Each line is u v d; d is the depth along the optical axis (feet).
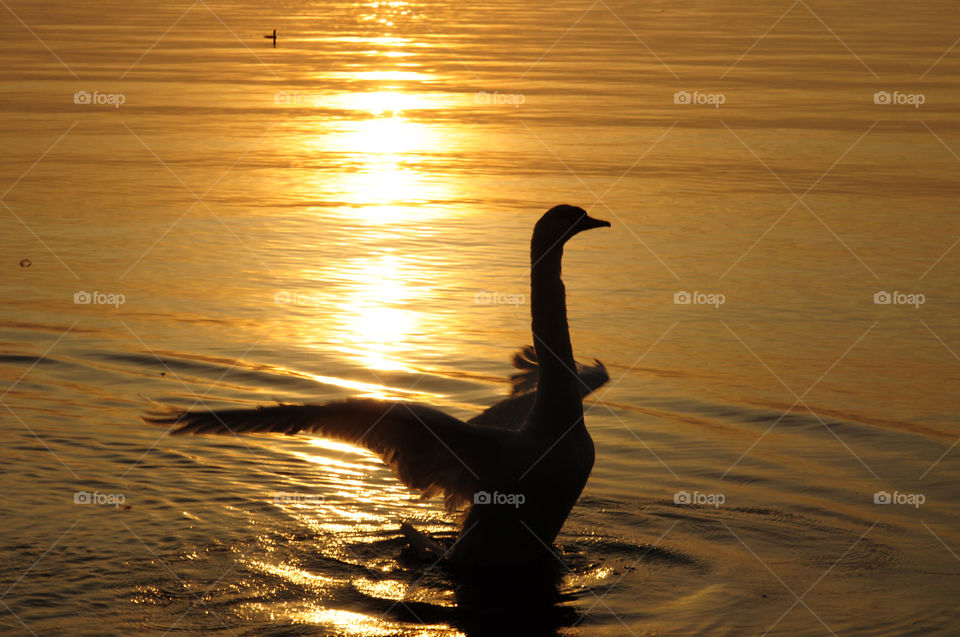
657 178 71.15
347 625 21.35
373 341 39.34
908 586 23.13
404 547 25.23
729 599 22.56
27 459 29.09
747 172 73.46
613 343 39.55
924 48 148.25
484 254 51.85
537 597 22.70
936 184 69.72
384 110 101.55
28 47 142.92
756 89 114.62
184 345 38.65
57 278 47.11
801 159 77.92
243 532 25.59
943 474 29.01
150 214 59.47
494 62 139.13
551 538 24.59
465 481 24.45
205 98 106.63
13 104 98.37
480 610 22.04
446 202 63.21
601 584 23.34
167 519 26.07
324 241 54.08
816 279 48.16
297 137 86.63
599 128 91.71
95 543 24.54
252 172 72.08
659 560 24.47
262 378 35.50
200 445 30.73
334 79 121.80
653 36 168.86
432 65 135.13
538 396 24.36
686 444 31.04
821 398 34.37
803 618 21.63
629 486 28.50
